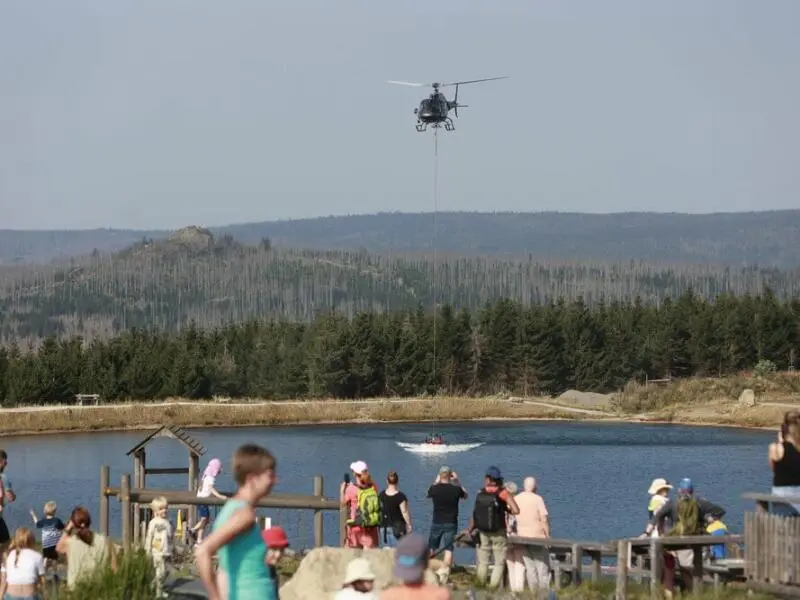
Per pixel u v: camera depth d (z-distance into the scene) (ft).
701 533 200.23
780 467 167.02
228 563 96.99
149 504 251.60
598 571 207.00
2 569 171.53
